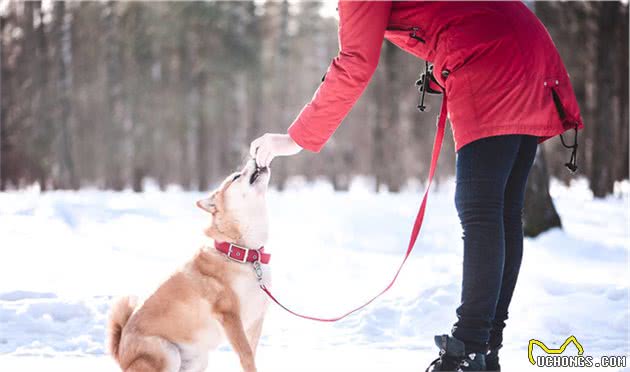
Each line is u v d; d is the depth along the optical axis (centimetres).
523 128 315
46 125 3084
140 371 360
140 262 877
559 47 2262
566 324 550
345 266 897
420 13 331
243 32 3491
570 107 330
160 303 374
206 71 3275
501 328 352
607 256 962
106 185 3575
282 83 3912
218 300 372
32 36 3122
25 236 1077
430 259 911
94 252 943
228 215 388
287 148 356
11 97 3167
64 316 568
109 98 3319
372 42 328
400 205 1698
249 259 381
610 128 2228
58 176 3127
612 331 538
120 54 3322
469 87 317
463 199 321
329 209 1581
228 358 471
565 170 2570
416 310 592
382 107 3022
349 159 3950
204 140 3453
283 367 436
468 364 319
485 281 316
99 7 3312
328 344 519
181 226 1327
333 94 336
